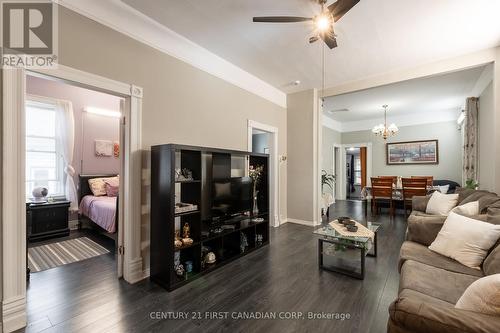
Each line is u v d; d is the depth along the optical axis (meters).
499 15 2.44
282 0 2.26
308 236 4.08
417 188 5.21
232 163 3.80
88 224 4.62
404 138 7.23
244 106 4.00
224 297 2.17
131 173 2.44
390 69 3.85
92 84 2.14
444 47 3.12
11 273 1.71
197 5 2.33
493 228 1.76
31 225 3.82
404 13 2.41
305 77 4.23
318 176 4.92
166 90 2.79
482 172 4.16
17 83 1.76
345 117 7.61
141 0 2.26
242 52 3.30
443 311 1.00
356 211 6.27
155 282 2.44
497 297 0.96
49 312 1.93
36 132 4.43
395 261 2.96
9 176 1.71
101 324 1.79
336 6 1.90
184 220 2.78
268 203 3.67
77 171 4.77
